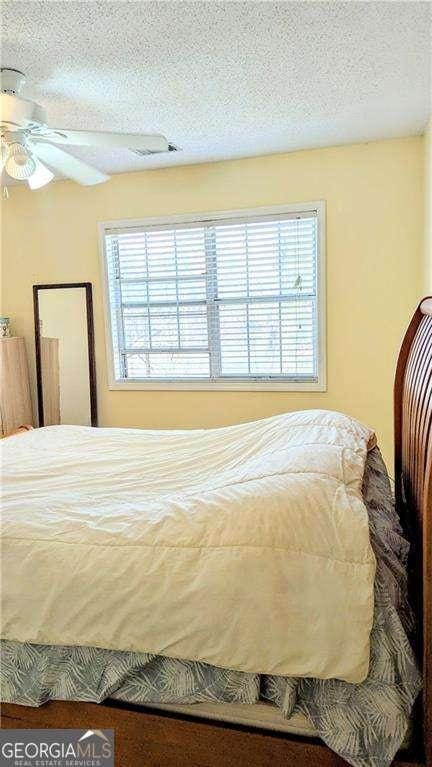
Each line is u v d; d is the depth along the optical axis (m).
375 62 2.02
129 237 3.70
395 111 2.58
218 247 3.51
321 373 3.39
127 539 1.30
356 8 1.65
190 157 3.27
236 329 3.58
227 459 2.03
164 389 3.75
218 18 1.68
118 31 1.75
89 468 2.06
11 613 1.32
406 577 1.29
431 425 1.19
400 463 1.97
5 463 2.10
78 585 1.27
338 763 1.11
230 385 3.59
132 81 2.13
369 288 3.24
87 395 3.89
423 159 2.99
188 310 3.66
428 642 1.07
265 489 1.32
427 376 1.41
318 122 2.71
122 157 3.23
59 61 1.95
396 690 1.08
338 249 3.26
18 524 1.43
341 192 3.20
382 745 1.06
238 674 1.17
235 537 1.21
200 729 1.20
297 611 1.13
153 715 1.23
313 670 1.10
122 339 3.85
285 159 3.26
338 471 1.40
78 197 3.75
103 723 1.27
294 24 1.73
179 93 2.27
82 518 1.46
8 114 1.87
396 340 3.25
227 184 3.40
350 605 1.09
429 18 1.71
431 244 2.79
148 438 2.44
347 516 1.18
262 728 1.18
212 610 1.16
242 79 2.14
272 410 3.54
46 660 1.30
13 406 3.89
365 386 3.34
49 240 3.88
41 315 3.96
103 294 3.80
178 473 1.97
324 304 3.32
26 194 3.87
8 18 1.64
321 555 1.14
